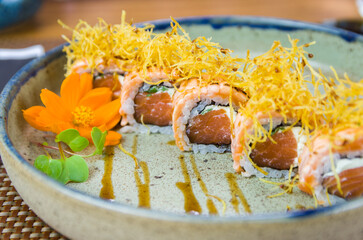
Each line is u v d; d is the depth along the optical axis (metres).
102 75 0.30
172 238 0.19
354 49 0.32
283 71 0.24
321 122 0.24
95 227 0.19
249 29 0.35
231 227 0.18
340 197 0.23
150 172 0.26
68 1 0.52
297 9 0.50
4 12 0.41
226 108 0.27
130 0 0.52
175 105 0.27
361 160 0.22
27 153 0.25
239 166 0.25
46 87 0.30
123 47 0.29
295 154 0.25
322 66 0.33
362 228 0.19
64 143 0.27
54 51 0.31
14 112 0.26
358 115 0.22
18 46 0.39
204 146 0.28
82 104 0.28
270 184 0.25
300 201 0.23
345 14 0.48
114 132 0.28
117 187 0.24
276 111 0.24
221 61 0.26
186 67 0.27
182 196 0.24
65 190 0.19
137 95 0.29
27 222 0.22
